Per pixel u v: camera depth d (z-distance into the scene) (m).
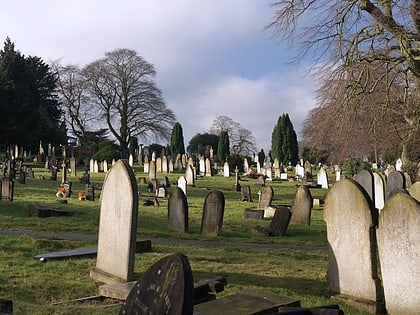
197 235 14.88
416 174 26.83
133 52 77.06
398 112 19.27
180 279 3.89
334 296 8.05
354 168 37.84
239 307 6.46
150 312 4.02
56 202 22.72
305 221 18.30
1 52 81.81
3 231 14.38
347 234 7.96
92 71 77.25
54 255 10.41
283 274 9.79
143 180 38.97
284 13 20.62
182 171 55.34
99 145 71.25
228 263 10.72
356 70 18.58
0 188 22.97
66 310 6.82
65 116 83.88
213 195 15.13
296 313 5.48
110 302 7.57
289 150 79.44
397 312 7.14
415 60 17.64
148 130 77.88
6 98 61.41
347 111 18.78
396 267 7.14
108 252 8.97
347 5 19.28
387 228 7.25
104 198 9.27
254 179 46.47
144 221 17.59
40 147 68.00
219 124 99.88
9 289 8.02
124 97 77.25
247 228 16.83
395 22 18.20
